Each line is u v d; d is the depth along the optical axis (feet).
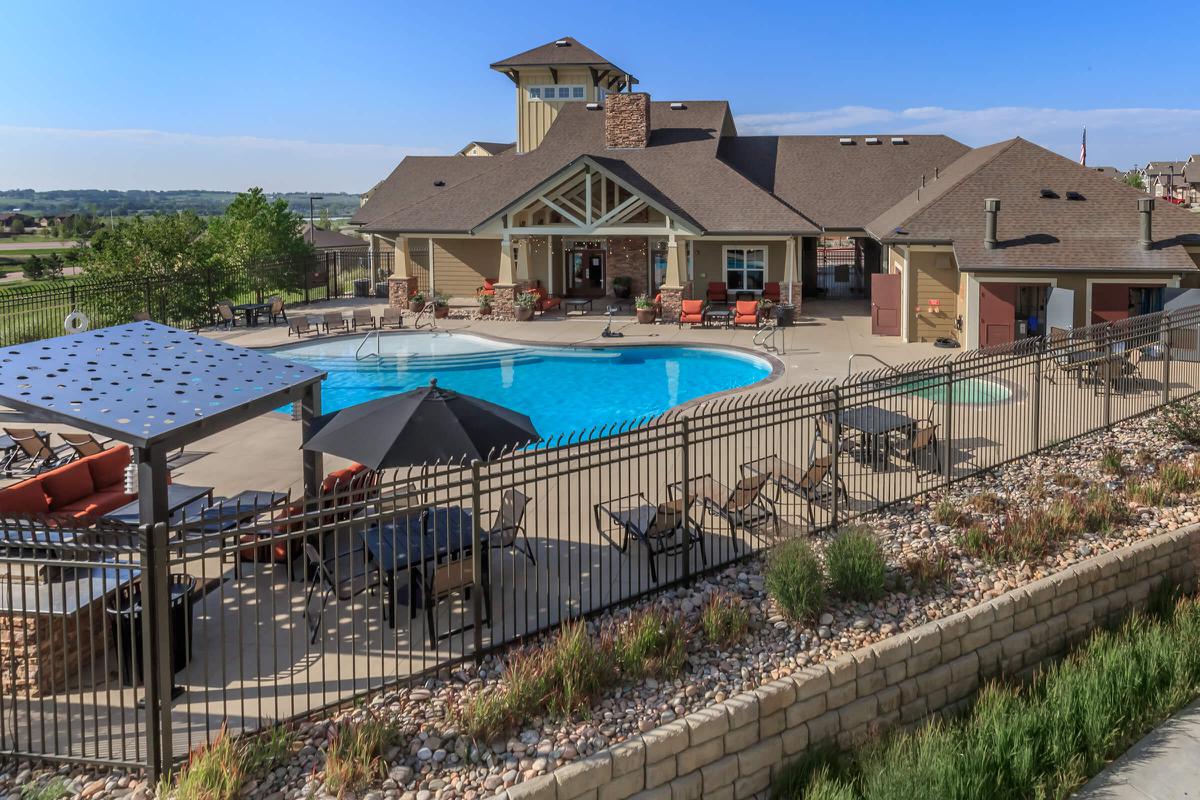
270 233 160.04
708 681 28.86
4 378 34.50
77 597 24.47
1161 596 39.63
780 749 28.50
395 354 94.07
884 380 43.39
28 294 95.14
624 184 108.06
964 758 28.17
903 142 131.75
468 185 128.77
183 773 23.68
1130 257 80.38
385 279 148.25
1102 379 62.69
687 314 104.68
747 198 115.34
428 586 30.19
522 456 30.73
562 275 131.85
